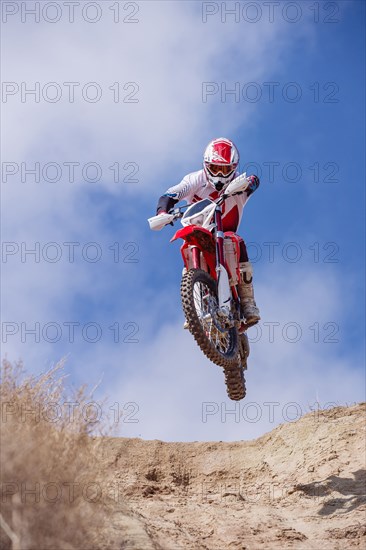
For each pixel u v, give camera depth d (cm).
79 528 852
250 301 1353
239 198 1372
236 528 1198
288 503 1404
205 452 1862
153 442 1892
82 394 1005
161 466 1789
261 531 1195
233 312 1333
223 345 1334
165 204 1351
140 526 1027
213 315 1280
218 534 1173
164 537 1078
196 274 1279
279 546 1120
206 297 1300
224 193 1327
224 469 1778
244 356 1396
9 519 818
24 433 894
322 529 1219
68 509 852
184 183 1379
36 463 856
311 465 1619
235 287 1337
